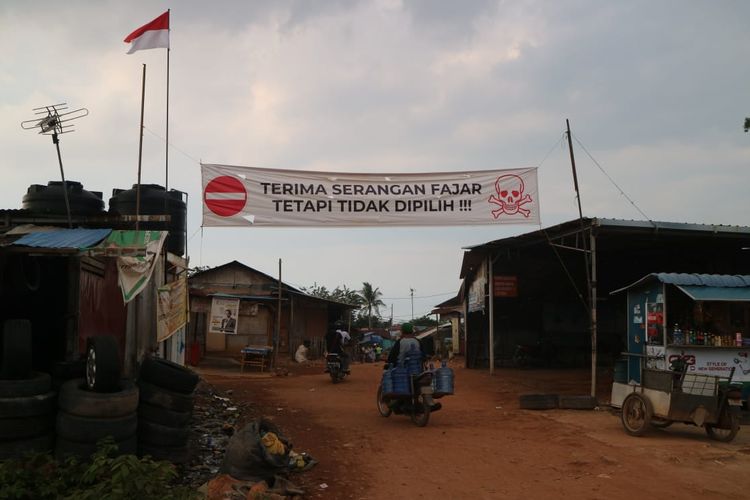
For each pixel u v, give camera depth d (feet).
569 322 83.20
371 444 28.58
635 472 23.13
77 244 23.26
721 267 62.80
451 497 20.30
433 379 33.47
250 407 40.98
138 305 38.99
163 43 39.78
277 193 38.11
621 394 36.24
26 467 17.99
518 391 51.34
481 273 73.51
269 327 91.45
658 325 38.32
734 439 29.94
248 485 19.54
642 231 47.24
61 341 28.09
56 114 34.17
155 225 41.32
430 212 39.01
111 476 16.84
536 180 39.50
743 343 37.45
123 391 20.81
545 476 22.74
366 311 260.62
